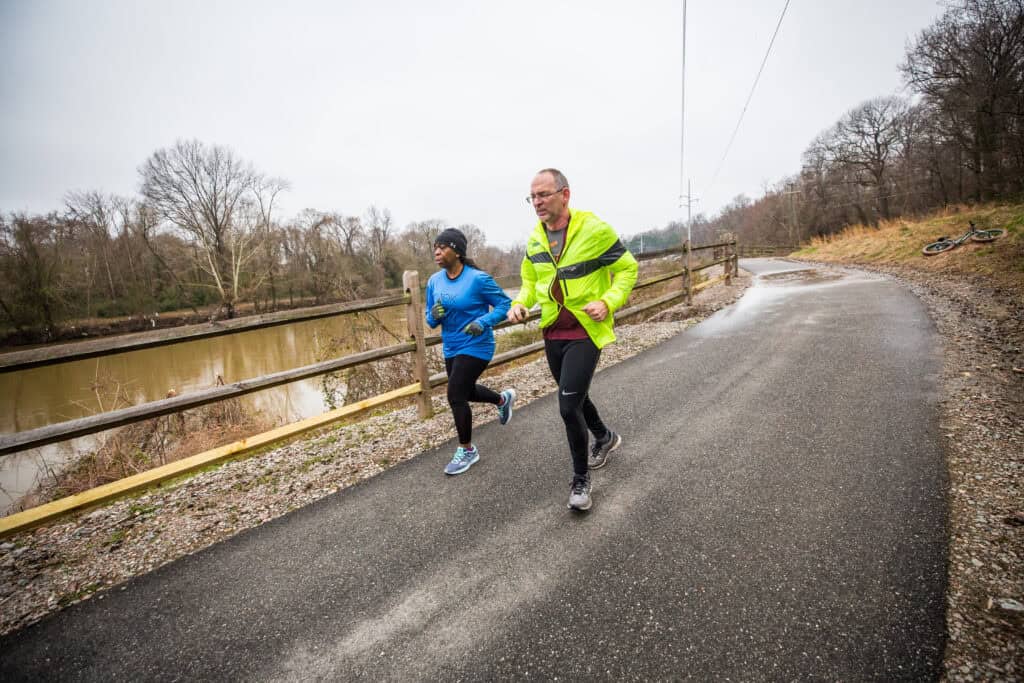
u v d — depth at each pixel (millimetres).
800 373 4316
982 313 6117
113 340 2436
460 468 2914
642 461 2885
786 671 1422
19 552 2336
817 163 43062
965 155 24531
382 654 1613
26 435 2221
